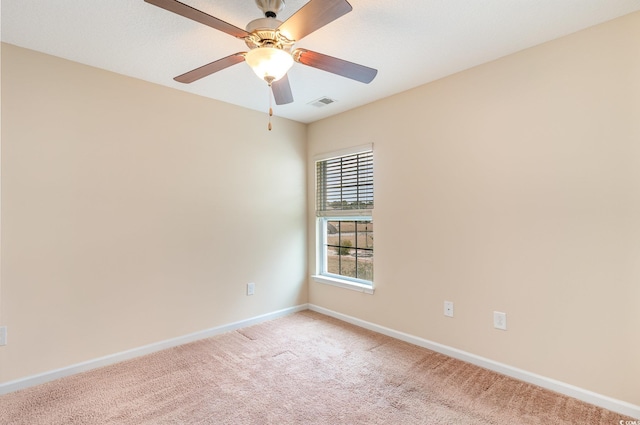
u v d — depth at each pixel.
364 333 3.08
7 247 2.08
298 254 3.79
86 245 2.37
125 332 2.54
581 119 1.97
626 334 1.83
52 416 1.84
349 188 3.43
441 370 2.35
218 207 3.10
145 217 2.65
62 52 2.21
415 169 2.81
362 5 1.71
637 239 1.79
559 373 2.05
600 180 1.91
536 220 2.14
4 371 2.06
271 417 1.83
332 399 2.00
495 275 2.33
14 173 2.11
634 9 1.77
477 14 1.80
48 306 2.22
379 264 3.10
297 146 3.80
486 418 1.81
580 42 1.97
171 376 2.28
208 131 3.03
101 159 2.44
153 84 2.71
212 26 1.47
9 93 2.10
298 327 3.25
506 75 2.27
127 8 1.73
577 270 1.99
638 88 1.79
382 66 2.42
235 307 3.21
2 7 1.71
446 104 2.60
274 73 1.65
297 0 1.68
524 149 2.19
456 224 2.54
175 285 2.81
